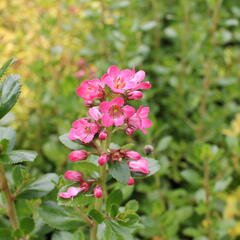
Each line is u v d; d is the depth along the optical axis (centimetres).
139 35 58
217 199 45
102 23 56
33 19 57
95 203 26
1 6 58
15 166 27
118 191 27
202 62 53
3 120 34
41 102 50
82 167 25
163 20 68
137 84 23
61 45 55
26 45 53
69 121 45
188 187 51
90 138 24
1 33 55
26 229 28
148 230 40
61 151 44
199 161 39
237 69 57
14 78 25
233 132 55
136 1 57
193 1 58
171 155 51
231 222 40
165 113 58
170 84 59
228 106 56
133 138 50
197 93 53
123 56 51
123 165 24
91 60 57
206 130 54
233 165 44
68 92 46
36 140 50
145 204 44
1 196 29
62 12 57
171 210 40
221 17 58
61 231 31
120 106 23
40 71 50
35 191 28
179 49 61
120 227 25
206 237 41
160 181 48
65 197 25
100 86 24
